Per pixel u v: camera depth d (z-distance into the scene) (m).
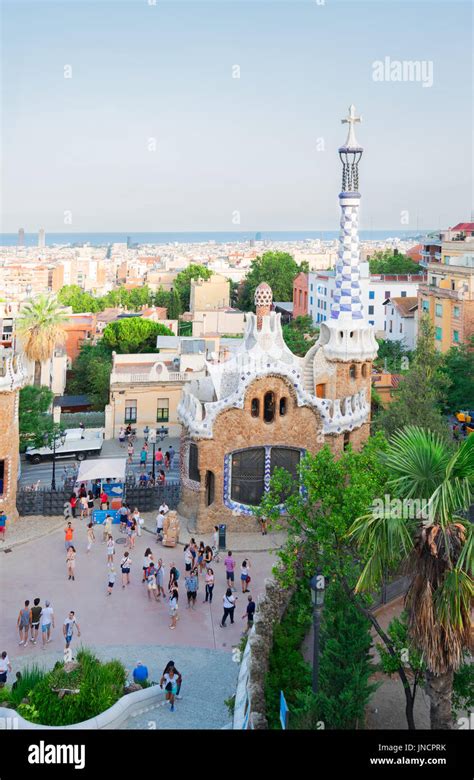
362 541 20.64
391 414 49.12
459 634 18.86
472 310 91.00
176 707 27.45
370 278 129.62
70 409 88.00
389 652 24.30
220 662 31.25
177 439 69.19
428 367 60.66
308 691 23.58
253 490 46.03
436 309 97.56
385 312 125.19
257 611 29.47
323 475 25.84
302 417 46.06
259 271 170.00
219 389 48.03
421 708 25.12
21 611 32.19
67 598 36.69
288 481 28.05
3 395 45.28
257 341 47.09
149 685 28.52
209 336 95.19
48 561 41.19
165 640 32.97
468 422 73.44
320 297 129.75
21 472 58.78
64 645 32.31
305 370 50.16
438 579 18.98
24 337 79.88
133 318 99.50
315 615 22.36
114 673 28.08
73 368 97.44
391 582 31.72
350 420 47.31
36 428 57.72
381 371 89.62
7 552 42.34
